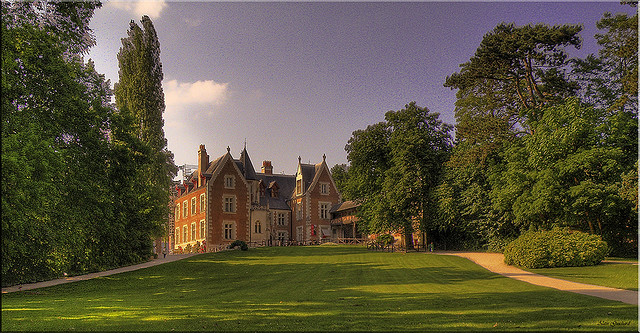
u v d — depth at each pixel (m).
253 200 67.12
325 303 15.15
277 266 34.78
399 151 46.62
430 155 47.19
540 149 34.97
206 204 62.50
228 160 65.12
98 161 26.53
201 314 12.65
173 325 10.74
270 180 78.44
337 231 72.31
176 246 75.38
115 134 30.39
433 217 46.84
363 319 11.46
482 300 15.11
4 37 18.09
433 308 13.40
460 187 44.78
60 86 23.16
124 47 49.66
